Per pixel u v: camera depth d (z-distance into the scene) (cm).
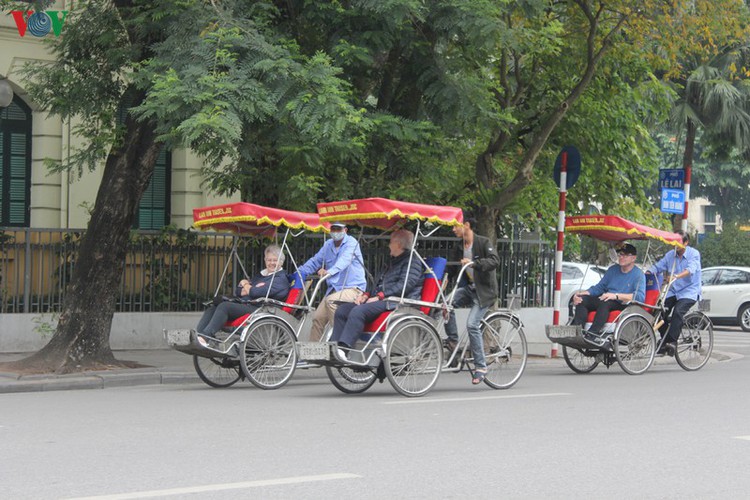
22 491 727
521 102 2247
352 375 1394
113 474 790
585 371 1739
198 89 1348
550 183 2328
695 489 765
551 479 792
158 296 2022
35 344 1877
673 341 1778
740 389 1448
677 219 3516
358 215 1361
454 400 1293
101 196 1595
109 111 1648
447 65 1773
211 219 1560
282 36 1579
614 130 2309
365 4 1585
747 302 3278
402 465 838
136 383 1527
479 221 2127
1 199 2069
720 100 3362
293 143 1551
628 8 1980
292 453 888
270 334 1462
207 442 943
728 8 1989
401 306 1346
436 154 1945
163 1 1479
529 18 1839
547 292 2464
